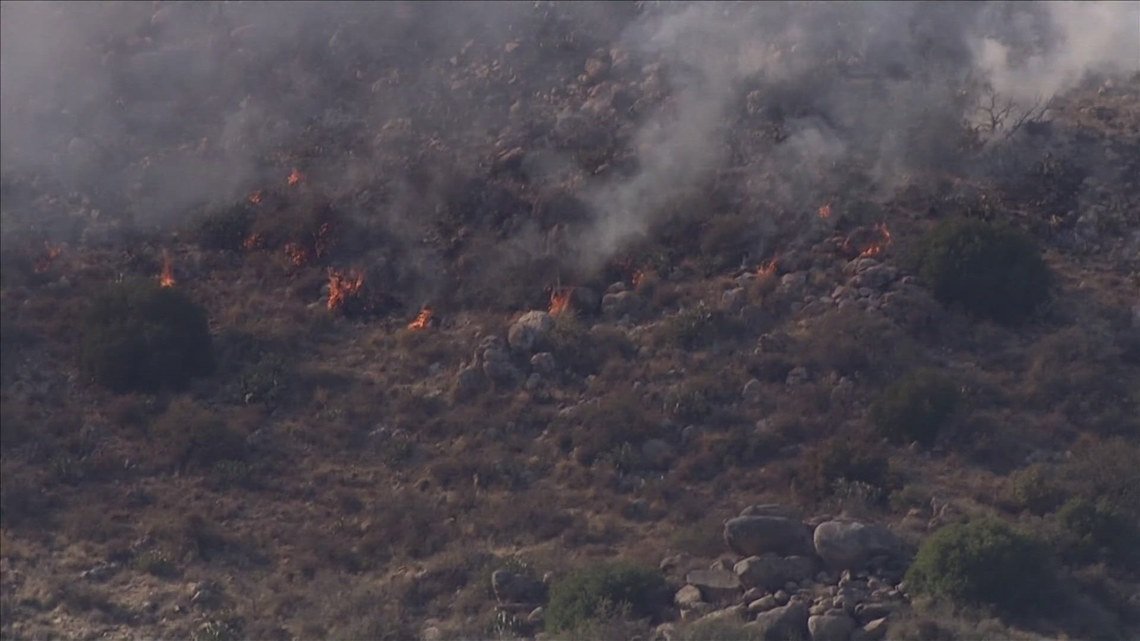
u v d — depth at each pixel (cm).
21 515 11919
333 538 11256
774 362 12400
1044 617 9238
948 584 9306
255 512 11706
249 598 10625
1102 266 13188
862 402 11931
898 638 8825
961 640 8775
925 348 12488
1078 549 9869
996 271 12681
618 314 13300
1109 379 11981
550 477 11681
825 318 12669
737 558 10019
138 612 10575
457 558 10631
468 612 10044
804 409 11912
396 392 12850
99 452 12581
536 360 12750
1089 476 10700
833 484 10906
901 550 9862
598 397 12406
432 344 13325
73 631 10388
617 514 11131
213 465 12238
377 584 10569
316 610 10244
